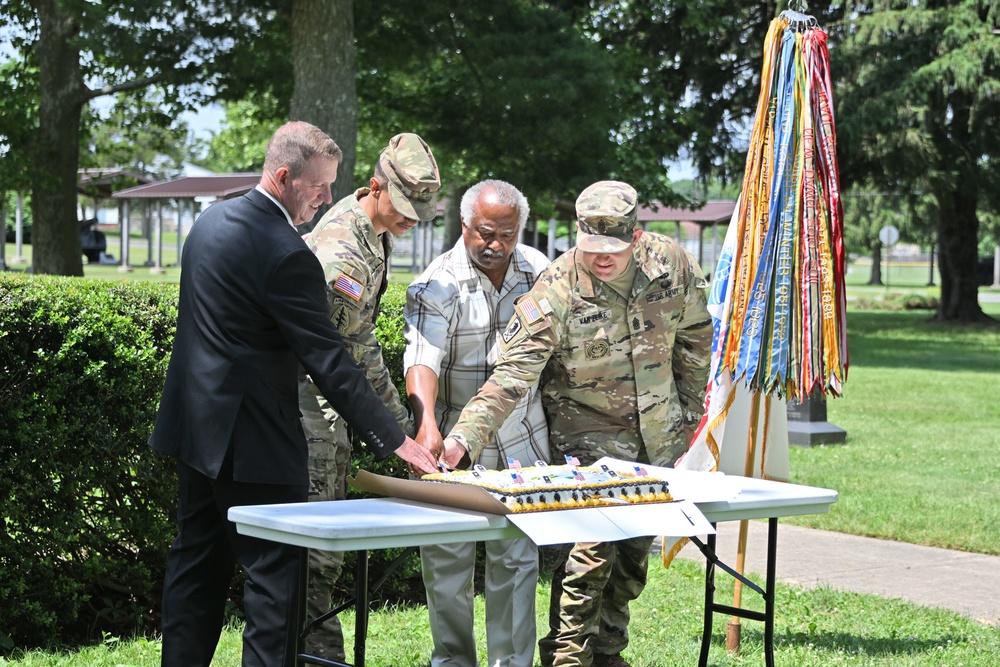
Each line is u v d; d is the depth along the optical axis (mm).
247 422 3184
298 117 13398
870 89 24141
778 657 4477
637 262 3770
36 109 19938
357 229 3656
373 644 4586
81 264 19250
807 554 6402
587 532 2959
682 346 3990
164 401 3338
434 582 3947
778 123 4203
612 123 18219
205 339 3215
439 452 3662
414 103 19031
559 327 3756
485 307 4023
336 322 3596
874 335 26672
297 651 3094
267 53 15367
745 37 25562
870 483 8531
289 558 3164
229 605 4961
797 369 4180
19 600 4383
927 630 4891
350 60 13469
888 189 27625
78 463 4445
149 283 5148
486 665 4359
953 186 25359
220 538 3373
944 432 11531
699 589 5609
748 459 4484
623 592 4066
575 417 3967
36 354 4273
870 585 5727
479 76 17375
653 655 4477
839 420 12445
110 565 4625
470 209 3777
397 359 5297
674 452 3980
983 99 24391
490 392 3721
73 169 18922
